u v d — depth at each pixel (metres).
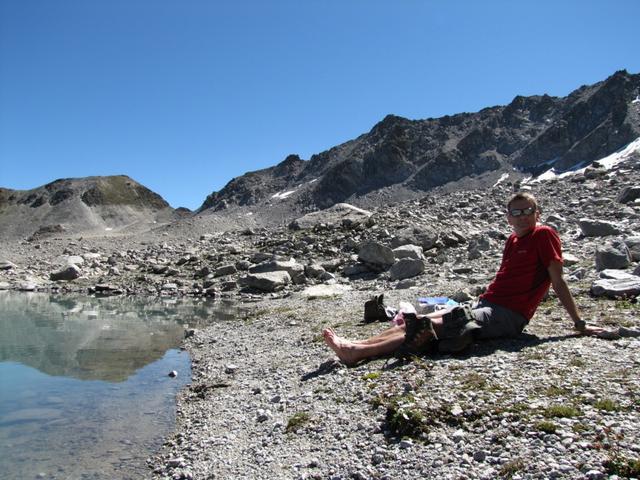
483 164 190.38
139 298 29.78
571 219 29.27
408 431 6.57
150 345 17.06
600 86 192.88
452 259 26.30
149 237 87.69
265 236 51.84
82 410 10.52
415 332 9.00
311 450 7.05
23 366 14.23
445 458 5.87
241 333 17.44
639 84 170.25
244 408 9.66
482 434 6.18
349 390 8.62
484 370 7.89
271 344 14.79
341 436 7.14
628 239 15.98
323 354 12.16
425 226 30.86
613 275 12.55
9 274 42.28
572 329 9.55
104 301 28.69
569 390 6.76
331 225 42.53
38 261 53.78
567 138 172.38
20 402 11.04
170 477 7.35
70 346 16.89
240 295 28.45
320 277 28.83
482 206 45.84
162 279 35.38
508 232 30.05
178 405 10.77
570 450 5.41
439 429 6.49
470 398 7.00
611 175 48.69
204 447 8.17
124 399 11.25
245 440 8.12
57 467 7.87
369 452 6.50
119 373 13.49
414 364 8.69
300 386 9.93
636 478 4.79
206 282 32.00
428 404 7.02
